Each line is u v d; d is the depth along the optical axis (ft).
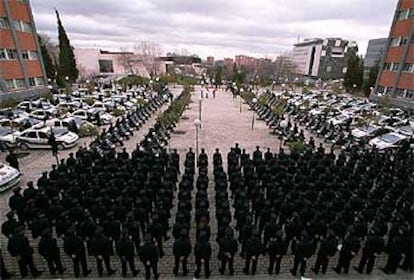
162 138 77.56
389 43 152.66
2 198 49.83
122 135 81.92
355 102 143.84
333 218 38.06
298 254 31.94
